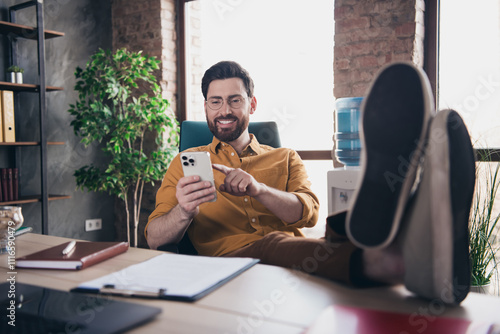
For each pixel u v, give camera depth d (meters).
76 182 2.92
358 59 2.41
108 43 3.35
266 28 2.88
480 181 2.03
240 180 1.16
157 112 2.79
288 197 1.29
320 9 2.67
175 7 3.26
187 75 3.30
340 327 0.49
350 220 0.57
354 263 0.64
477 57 2.26
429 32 2.37
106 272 0.76
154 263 0.80
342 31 2.46
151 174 2.88
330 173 1.73
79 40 3.14
